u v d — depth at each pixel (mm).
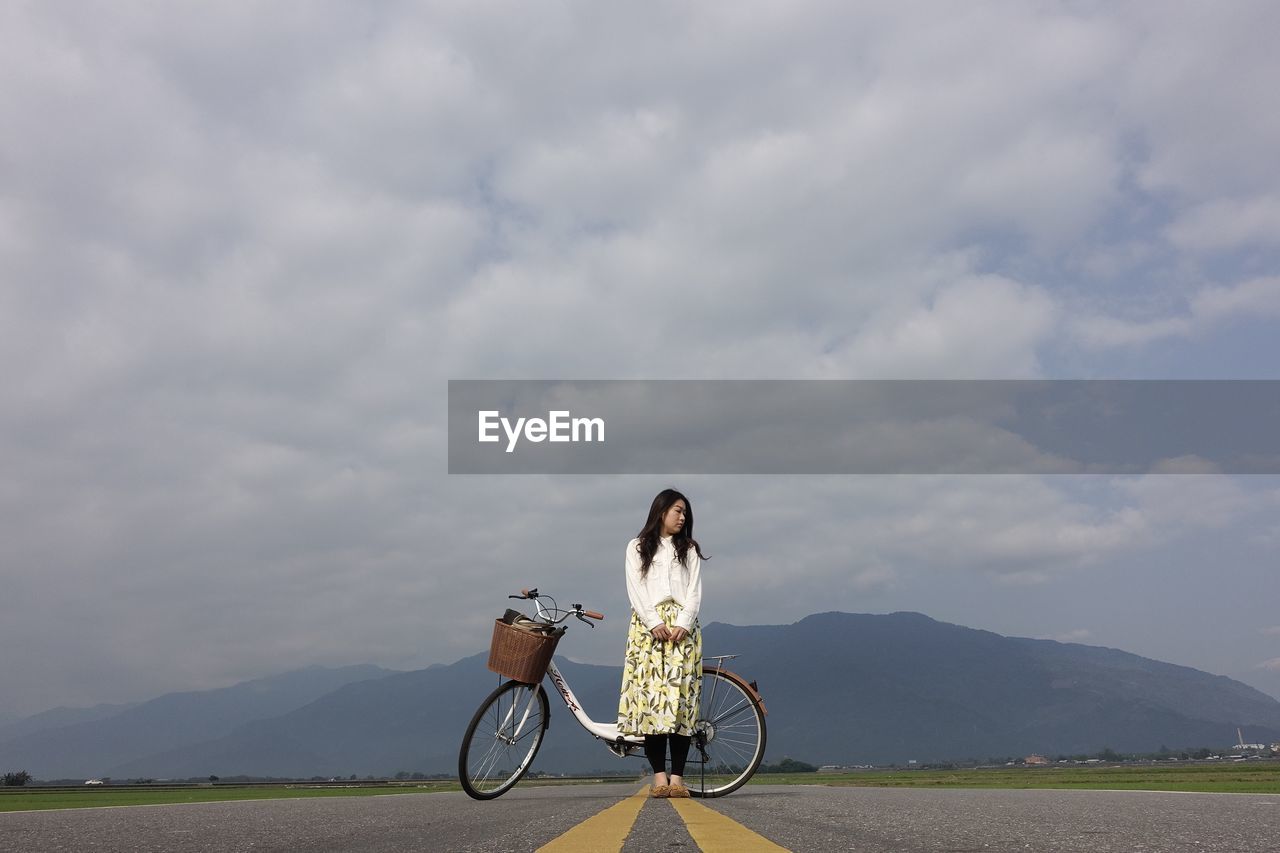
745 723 6070
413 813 4617
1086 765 176125
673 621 5836
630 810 4453
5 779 65188
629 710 5895
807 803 4965
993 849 2523
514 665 6250
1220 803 4629
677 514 6000
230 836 3324
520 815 4324
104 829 3666
